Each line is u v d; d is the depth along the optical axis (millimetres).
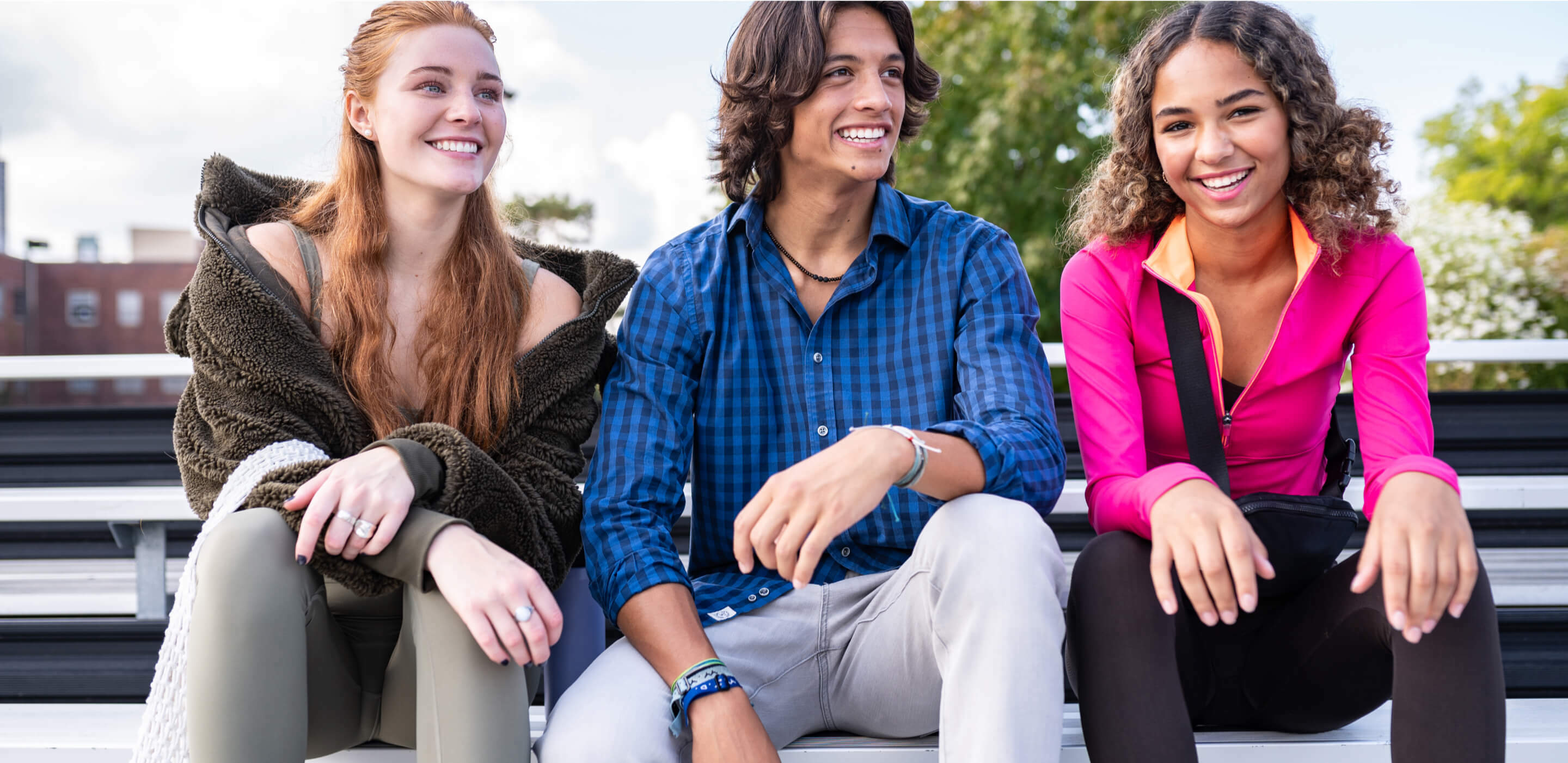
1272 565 1166
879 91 1345
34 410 2326
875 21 1383
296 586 1056
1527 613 1698
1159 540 1081
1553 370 6082
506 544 1217
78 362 1896
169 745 1028
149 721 1048
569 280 1557
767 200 1480
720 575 1423
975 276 1421
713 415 1438
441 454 1156
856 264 1433
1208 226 1329
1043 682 1030
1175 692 1068
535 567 1252
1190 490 1101
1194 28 1274
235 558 1018
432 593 1086
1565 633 1698
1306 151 1264
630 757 1089
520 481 1305
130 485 2307
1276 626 1247
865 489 1082
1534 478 1993
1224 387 1369
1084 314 1382
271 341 1254
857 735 1382
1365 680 1183
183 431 1279
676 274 1458
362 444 1300
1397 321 1312
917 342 1430
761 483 1438
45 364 1892
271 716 998
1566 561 2020
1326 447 1422
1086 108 11930
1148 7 11672
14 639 1803
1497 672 1034
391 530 1069
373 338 1332
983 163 11953
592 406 1434
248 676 991
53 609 1939
